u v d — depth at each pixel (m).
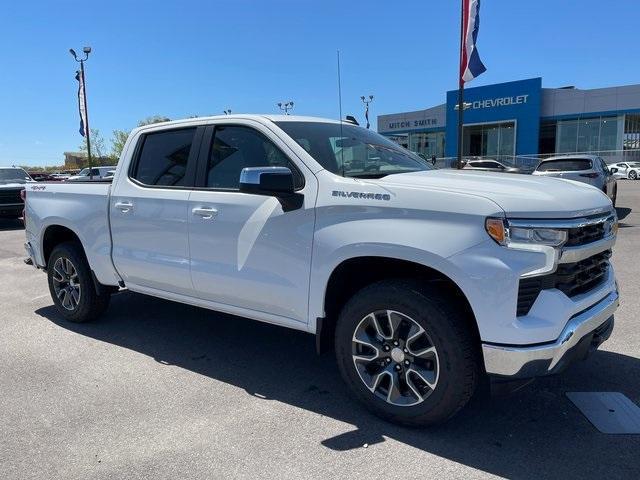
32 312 6.07
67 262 5.45
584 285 3.28
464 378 3.06
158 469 2.97
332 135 4.11
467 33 15.70
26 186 5.89
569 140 43.69
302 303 3.63
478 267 2.90
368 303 3.33
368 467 2.96
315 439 3.26
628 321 5.26
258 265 3.81
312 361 4.52
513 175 3.75
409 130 53.19
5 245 11.61
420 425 3.29
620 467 2.93
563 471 2.89
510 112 44.00
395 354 3.31
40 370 4.36
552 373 2.97
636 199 20.12
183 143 4.46
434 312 3.07
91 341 5.05
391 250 3.15
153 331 5.32
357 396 3.53
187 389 3.99
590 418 3.45
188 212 4.20
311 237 3.51
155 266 4.50
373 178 3.64
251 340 5.04
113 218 4.83
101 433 3.36
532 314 2.90
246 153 4.02
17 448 3.20
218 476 2.90
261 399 3.81
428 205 3.08
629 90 39.66
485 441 3.20
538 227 2.87
